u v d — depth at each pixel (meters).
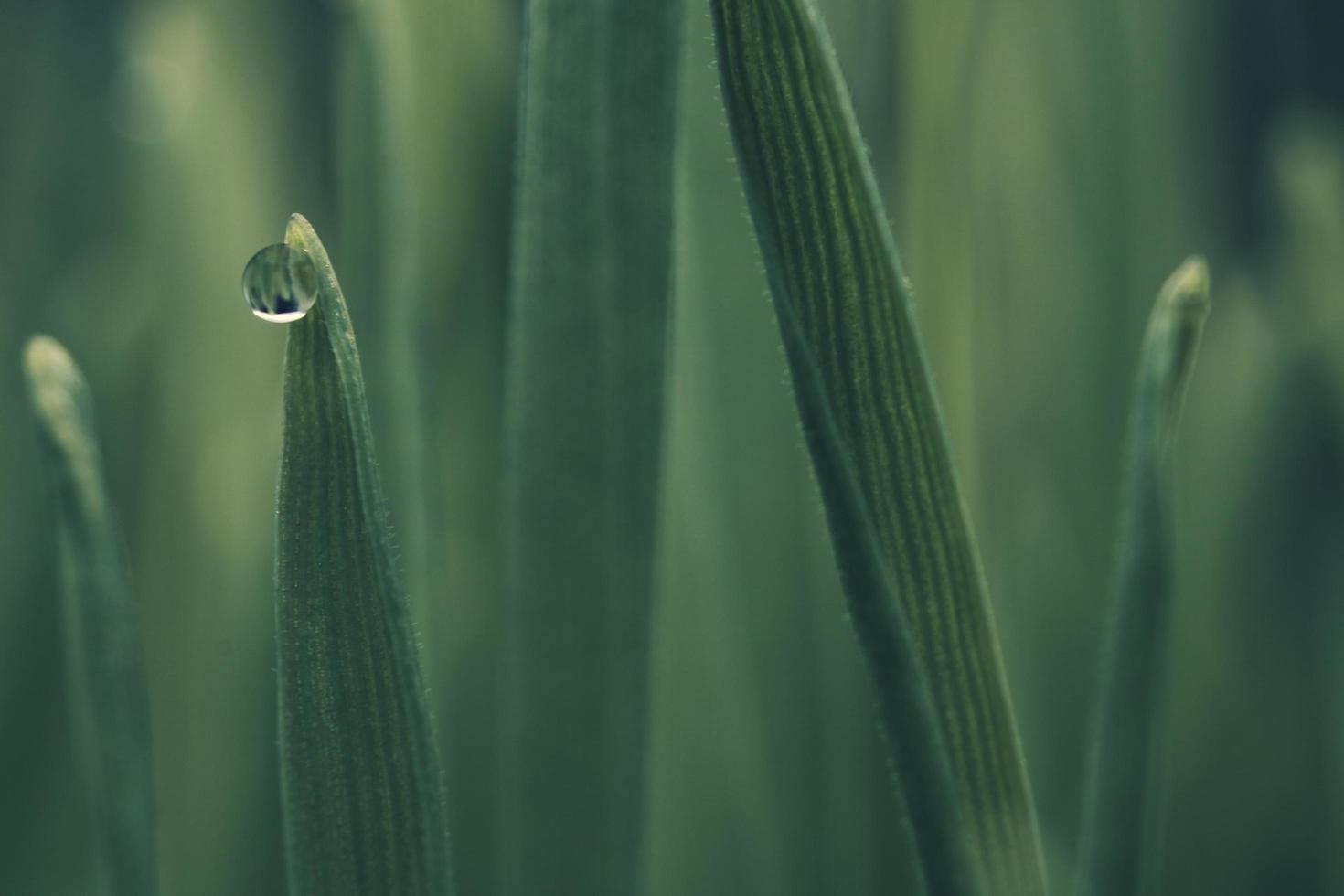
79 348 0.20
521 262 0.12
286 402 0.11
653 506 0.12
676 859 0.17
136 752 0.12
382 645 0.11
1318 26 0.23
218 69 0.22
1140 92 0.20
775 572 0.17
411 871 0.11
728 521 0.17
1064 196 0.20
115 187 0.24
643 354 0.12
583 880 0.12
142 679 0.12
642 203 0.12
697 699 0.17
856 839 0.17
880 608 0.11
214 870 0.18
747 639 0.17
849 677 0.17
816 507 0.17
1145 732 0.12
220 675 0.18
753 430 0.17
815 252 0.11
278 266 0.11
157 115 0.21
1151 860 0.12
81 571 0.12
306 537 0.11
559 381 0.12
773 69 0.11
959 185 0.15
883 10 0.17
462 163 0.15
